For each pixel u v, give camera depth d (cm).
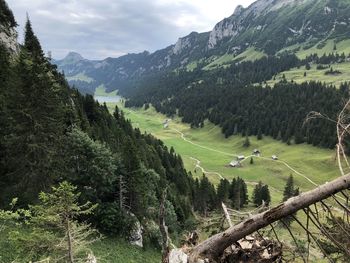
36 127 3519
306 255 703
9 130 3678
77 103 7794
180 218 6194
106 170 4719
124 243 4522
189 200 8238
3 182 3856
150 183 5662
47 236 2253
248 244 734
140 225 4912
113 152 6188
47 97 3622
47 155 3650
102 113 9538
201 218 796
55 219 2153
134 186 4981
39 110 3562
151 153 9112
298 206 622
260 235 732
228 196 8200
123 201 4922
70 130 5275
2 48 5256
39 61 4053
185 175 10194
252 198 9069
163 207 705
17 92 3494
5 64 4725
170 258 693
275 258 705
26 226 3325
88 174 4653
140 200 5112
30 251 2255
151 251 4781
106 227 4572
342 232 592
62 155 4125
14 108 3497
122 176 4778
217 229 761
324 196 607
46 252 2292
